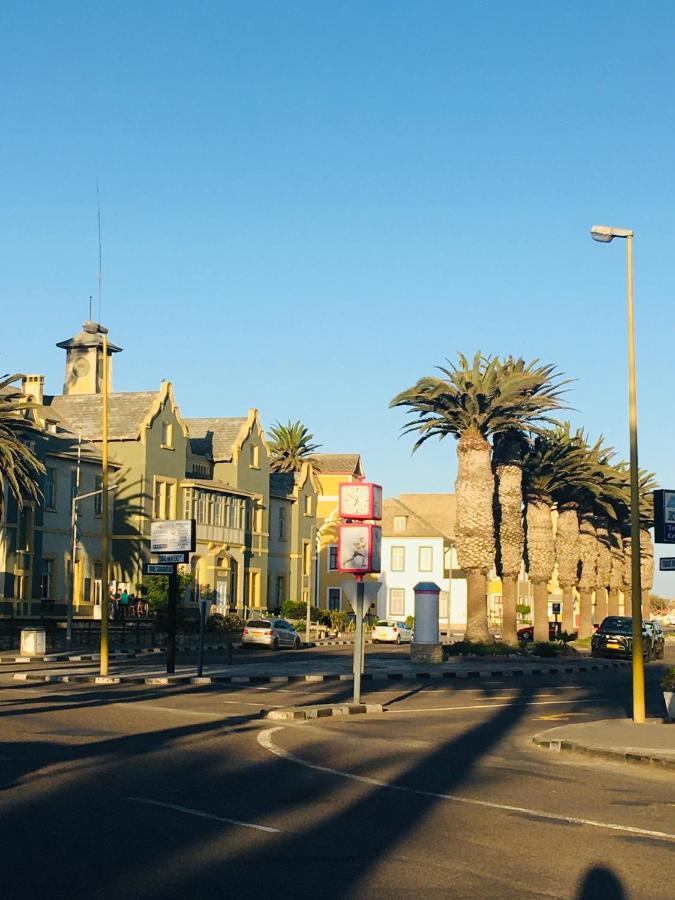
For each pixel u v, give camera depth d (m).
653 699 30.33
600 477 64.44
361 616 26.34
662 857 10.03
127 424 66.81
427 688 33.12
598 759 17.86
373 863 9.28
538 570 60.84
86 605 63.03
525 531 62.00
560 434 60.81
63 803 11.48
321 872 8.88
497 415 51.69
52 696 25.73
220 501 72.12
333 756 16.67
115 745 16.67
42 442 59.72
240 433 76.12
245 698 27.16
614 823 11.77
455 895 8.27
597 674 42.94
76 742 16.81
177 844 9.70
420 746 18.66
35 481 55.94
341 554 26.56
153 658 44.75
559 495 66.00
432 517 118.50
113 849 9.40
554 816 12.05
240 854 9.40
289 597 83.12
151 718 21.20
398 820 11.39
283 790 13.08
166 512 68.06
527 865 9.45
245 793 12.72
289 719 22.88
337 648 62.97
